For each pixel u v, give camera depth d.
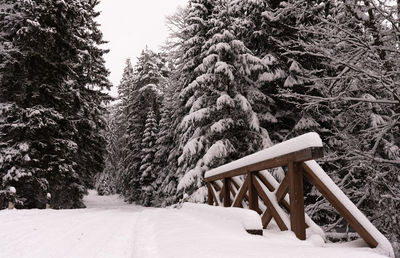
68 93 17.81
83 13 19.84
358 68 7.69
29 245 4.64
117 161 51.78
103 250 4.31
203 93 14.68
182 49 19.44
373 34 8.28
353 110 9.16
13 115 15.43
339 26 8.44
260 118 12.82
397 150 8.02
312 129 11.37
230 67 12.72
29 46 15.84
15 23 16.03
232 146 12.73
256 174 5.59
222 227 4.81
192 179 13.12
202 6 16.03
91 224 7.10
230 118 12.73
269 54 12.35
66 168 16.81
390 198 7.07
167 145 27.61
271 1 13.16
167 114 27.89
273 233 4.43
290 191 4.17
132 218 8.55
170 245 3.68
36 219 7.91
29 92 16.27
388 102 7.46
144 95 38.69
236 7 13.88
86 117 22.17
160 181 30.06
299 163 4.11
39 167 15.99
